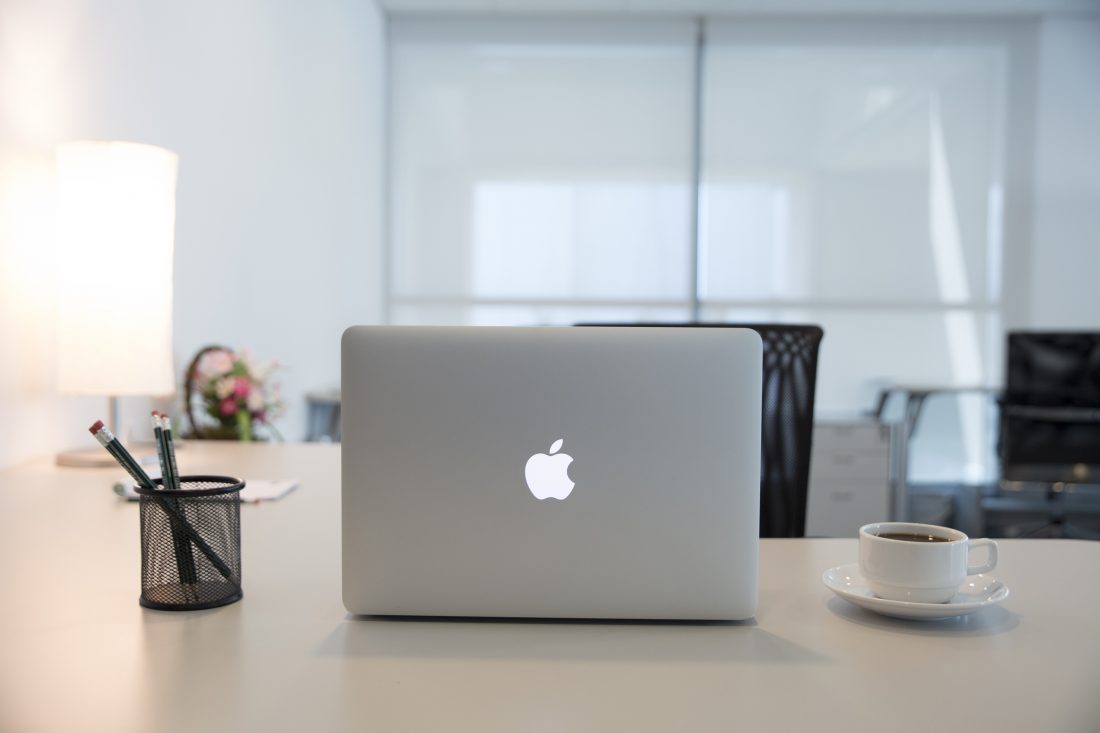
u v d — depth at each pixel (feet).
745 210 18.21
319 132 13.75
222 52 10.07
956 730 2.14
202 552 3.04
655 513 2.88
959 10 17.63
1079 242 18.06
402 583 2.90
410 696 2.32
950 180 18.08
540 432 2.87
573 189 18.28
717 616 2.92
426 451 2.88
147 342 6.65
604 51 18.17
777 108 18.13
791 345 5.84
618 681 2.44
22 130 6.64
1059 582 3.49
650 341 2.86
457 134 18.24
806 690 2.38
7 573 3.50
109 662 2.54
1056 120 17.99
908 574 2.95
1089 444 15.03
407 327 2.88
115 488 5.13
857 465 15.83
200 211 9.51
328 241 14.32
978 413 18.30
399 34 18.17
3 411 6.48
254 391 8.71
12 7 6.49
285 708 2.24
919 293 18.16
